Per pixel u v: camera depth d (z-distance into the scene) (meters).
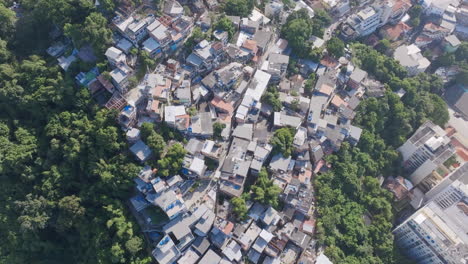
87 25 100.19
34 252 104.62
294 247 103.69
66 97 101.50
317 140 117.38
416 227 109.00
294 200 106.44
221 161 107.06
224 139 108.81
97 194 95.88
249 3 125.75
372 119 125.31
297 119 114.38
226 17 118.75
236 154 105.69
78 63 104.31
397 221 125.38
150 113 101.69
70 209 93.06
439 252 105.38
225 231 97.06
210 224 96.56
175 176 97.69
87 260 97.19
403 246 119.44
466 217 107.44
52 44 112.25
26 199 98.50
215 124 106.75
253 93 114.00
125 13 106.56
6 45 110.19
